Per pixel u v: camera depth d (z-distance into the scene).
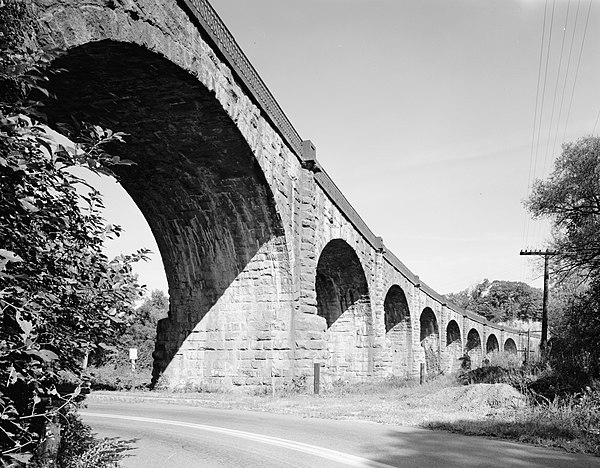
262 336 23.00
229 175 20.75
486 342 98.62
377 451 10.00
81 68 13.70
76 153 5.65
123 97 15.57
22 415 6.73
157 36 12.92
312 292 24.48
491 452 10.02
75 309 6.97
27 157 5.37
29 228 5.89
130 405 19.36
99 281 7.07
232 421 14.52
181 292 24.95
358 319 38.16
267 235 22.77
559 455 9.90
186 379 24.03
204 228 23.48
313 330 23.56
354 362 37.53
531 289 150.50
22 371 5.76
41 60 5.60
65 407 7.13
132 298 7.52
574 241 24.81
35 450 6.62
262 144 20.25
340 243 31.41
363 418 15.19
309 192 25.16
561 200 26.62
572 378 20.72
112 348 7.70
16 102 5.43
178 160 20.00
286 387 22.25
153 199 22.83
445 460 9.19
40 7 8.94
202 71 15.18
